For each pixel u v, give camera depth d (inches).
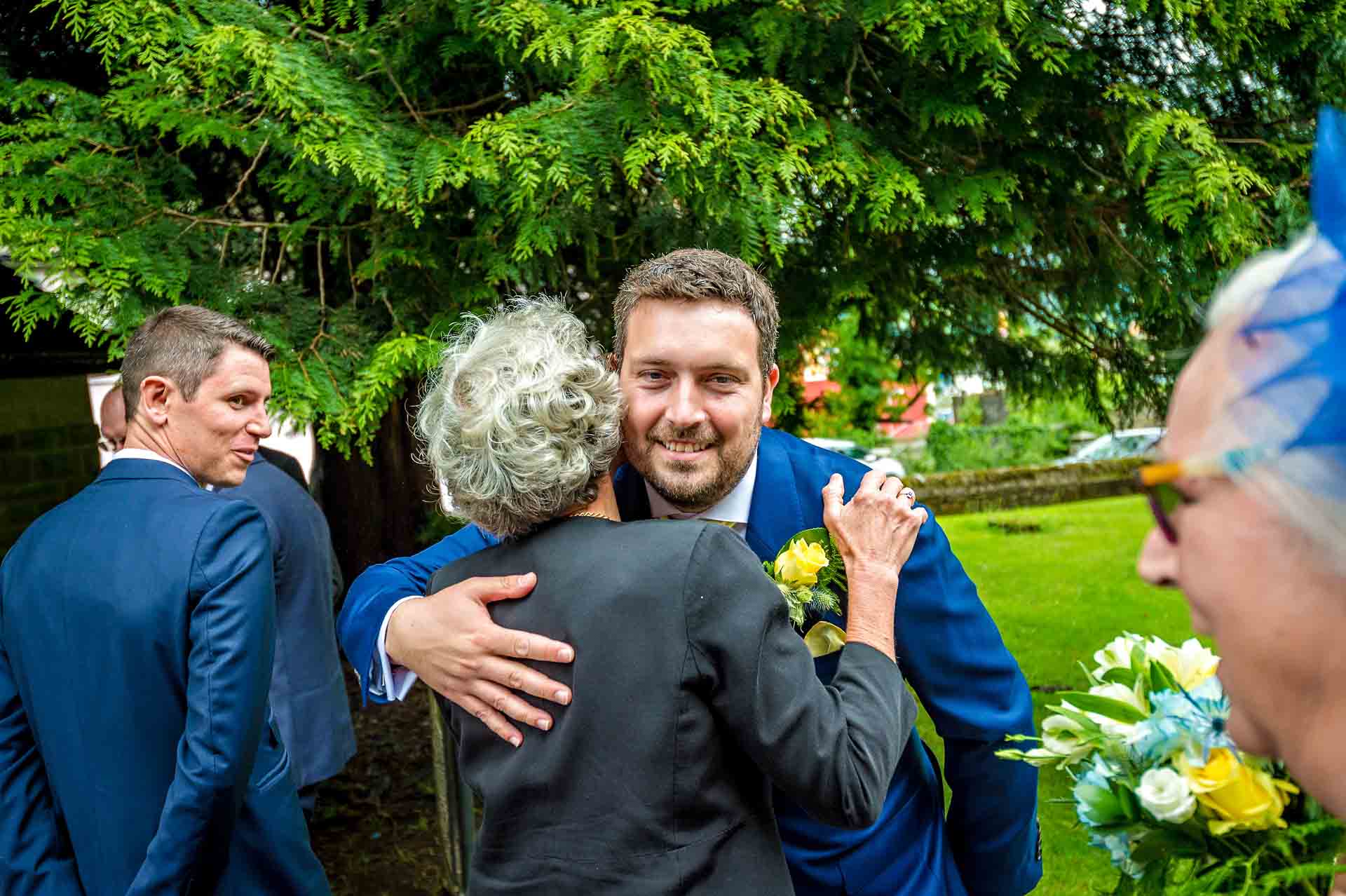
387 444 216.8
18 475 215.6
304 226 110.1
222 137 101.5
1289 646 20.7
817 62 115.1
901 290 150.3
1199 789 35.1
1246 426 20.6
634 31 91.2
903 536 56.7
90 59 141.2
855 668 51.8
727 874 45.9
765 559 61.5
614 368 61.3
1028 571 340.2
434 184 97.4
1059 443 647.8
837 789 45.6
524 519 51.2
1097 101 121.0
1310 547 19.8
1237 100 134.0
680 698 45.4
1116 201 130.3
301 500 119.3
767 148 103.2
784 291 130.3
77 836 70.9
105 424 135.6
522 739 48.6
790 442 65.4
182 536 69.7
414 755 193.8
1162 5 111.3
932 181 117.1
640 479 65.2
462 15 103.8
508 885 47.9
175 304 101.1
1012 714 61.0
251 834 75.8
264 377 87.9
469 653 49.0
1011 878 66.4
